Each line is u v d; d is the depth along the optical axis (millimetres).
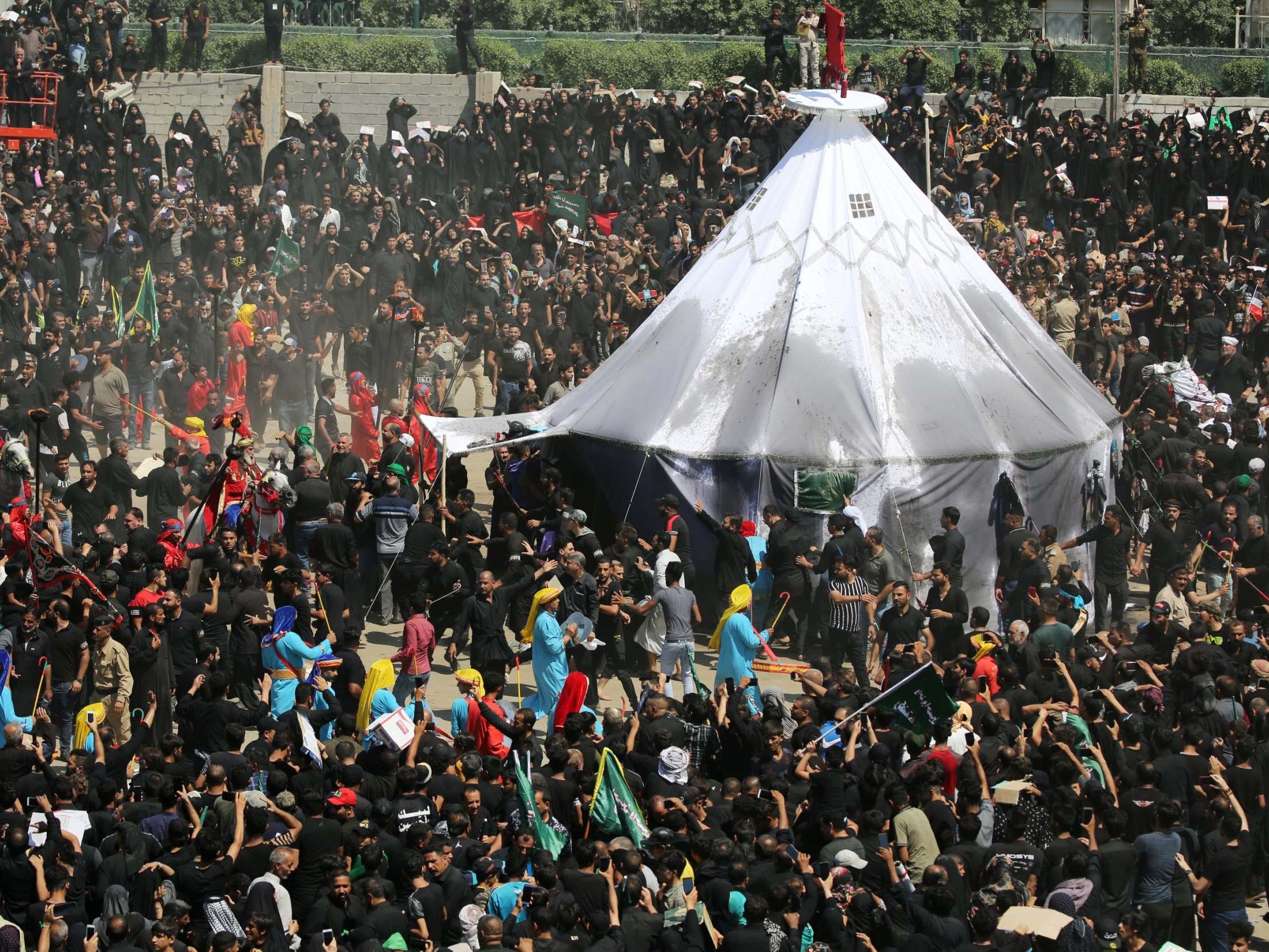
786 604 57281
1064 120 117500
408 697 50156
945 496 60625
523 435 64562
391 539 60406
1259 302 94500
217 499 59156
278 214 96812
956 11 149000
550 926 32156
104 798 37625
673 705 43625
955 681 45969
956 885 35031
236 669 49938
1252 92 139750
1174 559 61938
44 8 121062
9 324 84250
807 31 72812
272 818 36000
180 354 77000
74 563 51781
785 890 33438
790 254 65688
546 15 158250
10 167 105438
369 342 81688
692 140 114812
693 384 63469
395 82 124125
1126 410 79938
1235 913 38312
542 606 51094
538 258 97188
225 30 128750
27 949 34531
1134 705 45812
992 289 69125
